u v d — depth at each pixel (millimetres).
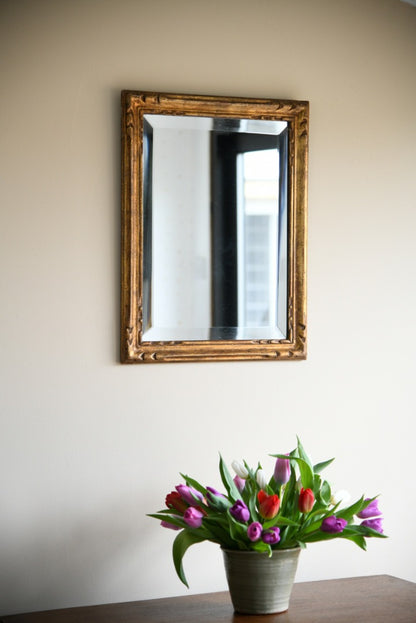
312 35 2752
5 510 2428
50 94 2488
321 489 2291
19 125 2461
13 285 2447
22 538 2439
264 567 2236
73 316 2498
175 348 2564
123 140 2525
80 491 2494
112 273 2535
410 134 2842
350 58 2793
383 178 2818
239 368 2654
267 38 2705
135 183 2531
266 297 2680
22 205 2461
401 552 2803
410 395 2832
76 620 2270
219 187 2637
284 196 2689
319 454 2727
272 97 2707
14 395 2441
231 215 2648
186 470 2592
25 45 2467
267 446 2674
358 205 2789
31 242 2467
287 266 2688
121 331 2525
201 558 2592
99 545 2506
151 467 2561
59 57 2498
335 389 2750
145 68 2580
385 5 2834
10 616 2340
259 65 2695
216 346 2605
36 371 2463
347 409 2760
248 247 2664
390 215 2822
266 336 2678
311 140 2744
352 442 2762
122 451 2535
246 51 2682
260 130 2674
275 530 2170
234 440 2641
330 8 2773
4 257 2441
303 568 2693
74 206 2506
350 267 2775
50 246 2482
